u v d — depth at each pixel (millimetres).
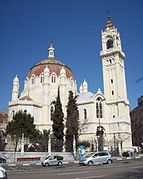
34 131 67438
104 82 93375
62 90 89188
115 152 62781
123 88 94250
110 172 24000
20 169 32219
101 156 36562
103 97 85750
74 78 103688
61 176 21812
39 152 54188
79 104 86375
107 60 96062
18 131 62562
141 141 101750
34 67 99750
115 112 85062
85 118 84500
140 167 28594
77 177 20672
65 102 88062
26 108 82188
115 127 82188
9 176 23250
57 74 95062
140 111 106875
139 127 101938
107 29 100250
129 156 60938
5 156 49469
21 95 97312
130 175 21031
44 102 86562
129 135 85062
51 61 101938
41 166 40406
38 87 92250
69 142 63125
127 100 92688
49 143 56656
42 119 84938
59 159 44031
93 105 82875
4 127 79812
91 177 20391
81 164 36125
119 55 95188
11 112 83000
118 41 97688
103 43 98750
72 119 70688
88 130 80750
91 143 69438
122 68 97188
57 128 71875
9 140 61125
